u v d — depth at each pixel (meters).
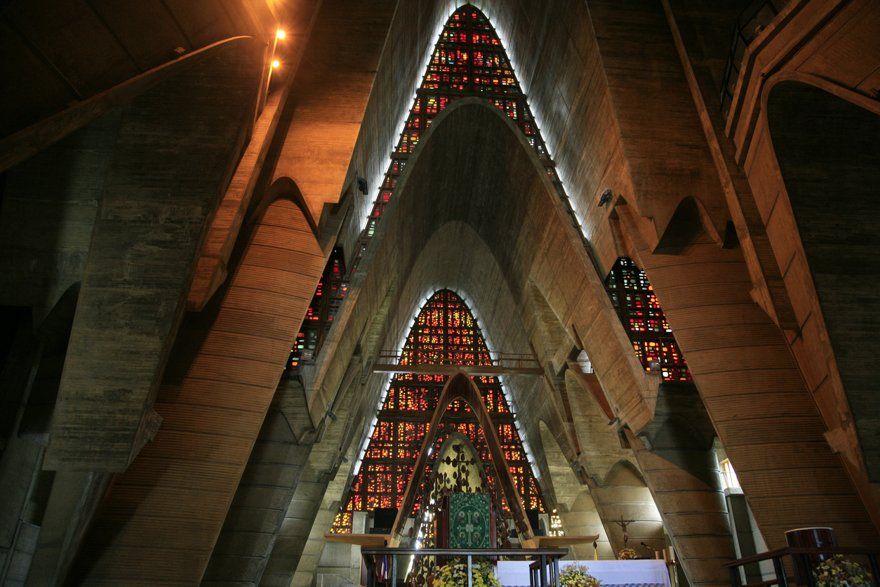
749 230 15.40
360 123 17.62
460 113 24.17
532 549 6.50
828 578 7.25
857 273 12.23
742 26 13.69
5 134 7.72
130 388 11.19
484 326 35.78
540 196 23.36
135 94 9.55
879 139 12.44
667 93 19.14
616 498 25.00
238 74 12.80
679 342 17.02
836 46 10.52
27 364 11.91
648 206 17.86
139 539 13.27
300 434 17.38
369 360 24.39
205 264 13.57
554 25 22.36
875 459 11.55
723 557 18.39
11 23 7.43
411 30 22.45
